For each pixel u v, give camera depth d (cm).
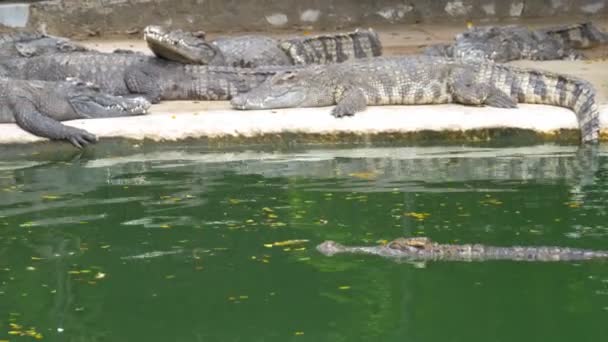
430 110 1169
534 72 1195
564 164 997
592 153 1050
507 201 853
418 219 803
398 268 698
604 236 751
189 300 645
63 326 610
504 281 669
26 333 603
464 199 861
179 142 1101
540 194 875
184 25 1950
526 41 1576
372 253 725
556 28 1653
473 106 1191
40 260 722
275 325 606
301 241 754
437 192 887
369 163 1011
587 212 816
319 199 870
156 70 1300
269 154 1066
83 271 698
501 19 2031
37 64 1340
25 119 1112
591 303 630
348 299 645
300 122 1115
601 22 1978
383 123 1114
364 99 1194
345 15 1992
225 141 1101
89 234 779
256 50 1451
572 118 1127
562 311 617
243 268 700
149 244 753
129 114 1176
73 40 1878
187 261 716
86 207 855
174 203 863
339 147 1099
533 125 1112
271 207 846
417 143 1107
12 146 1105
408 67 1231
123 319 620
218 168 998
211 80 1288
